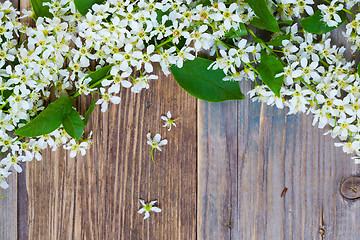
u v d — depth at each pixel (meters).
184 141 0.45
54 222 0.45
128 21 0.42
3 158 0.45
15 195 0.45
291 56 0.43
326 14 0.43
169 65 0.43
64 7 0.43
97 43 0.42
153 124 0.45
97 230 0.45
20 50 0.42
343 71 0.43
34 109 0.44
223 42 0.44
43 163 0.45
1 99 0.42
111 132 0.45
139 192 0.45
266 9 0.41
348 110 0.43
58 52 0.43
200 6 0.42
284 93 0.43
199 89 0.44
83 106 0.45
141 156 0.45
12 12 0.43
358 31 0.44
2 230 0.45
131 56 0.42
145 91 0.45
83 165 0.45
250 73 0.43
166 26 0.43
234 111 0.45
